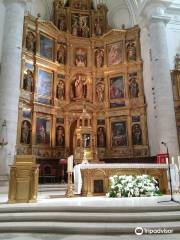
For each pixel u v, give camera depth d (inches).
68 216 211.9
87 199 288.7
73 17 762.2
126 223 201.8
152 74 595.5
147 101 637.9
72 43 727.7
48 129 629.3
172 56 618.5
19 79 532.1
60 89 681.0
